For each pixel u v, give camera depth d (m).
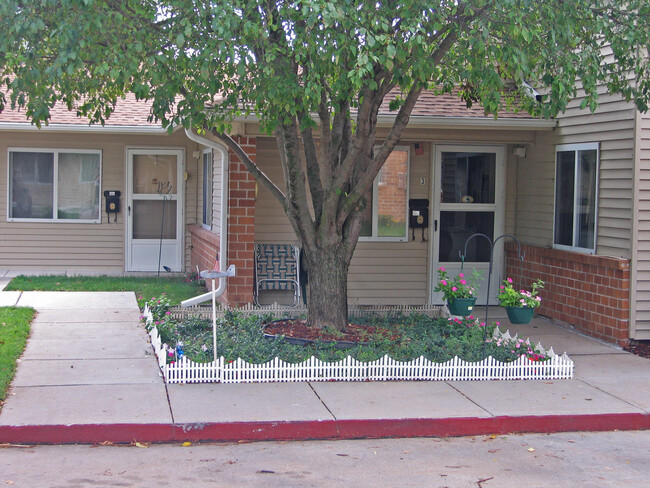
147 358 8.12
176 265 14.87
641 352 9.16
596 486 5.36
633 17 8.52
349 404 6.81
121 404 6.57
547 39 8.16
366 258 11.75
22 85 7.50
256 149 11.23
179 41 6.91
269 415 6.41
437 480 5.40
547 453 6.08
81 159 14.45
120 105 14.37
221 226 10.69
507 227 12.09
